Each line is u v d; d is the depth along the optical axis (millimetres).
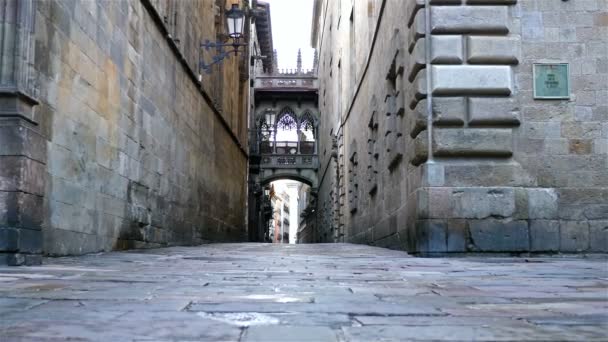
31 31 7293
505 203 9531
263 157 49031
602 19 10102
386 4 14055
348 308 3557
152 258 9148
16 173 6941
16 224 6879
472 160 9727
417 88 9859
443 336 2680
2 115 6988
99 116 10031
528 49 10000
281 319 3156
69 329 2846
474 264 7816
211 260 8812
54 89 8164
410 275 6012
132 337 2650
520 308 3598
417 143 9812
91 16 9656
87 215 9492
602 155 9852
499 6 9938
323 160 42156
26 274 5820
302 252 12047
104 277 5566
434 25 9828
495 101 9766
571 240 9625
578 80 10000
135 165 12172
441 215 9484
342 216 27422
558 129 9875
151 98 13406
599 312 3438
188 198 17469
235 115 29656
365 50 19141
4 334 2717
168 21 15367
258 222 46594
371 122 17094
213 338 2627
